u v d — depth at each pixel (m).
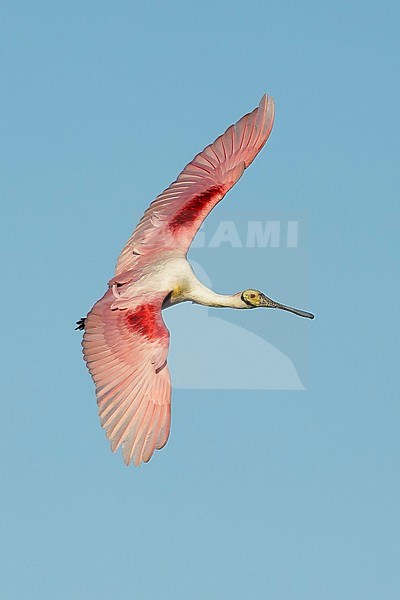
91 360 21.91
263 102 23.84
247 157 23.70
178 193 23.59
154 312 22.25
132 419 21.38
